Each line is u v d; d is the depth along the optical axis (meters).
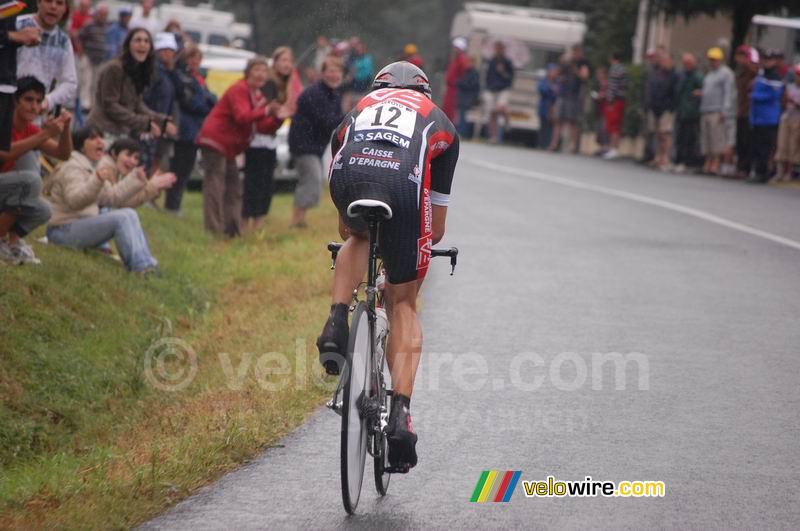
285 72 36.28
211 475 15.51
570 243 35.62
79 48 58.31
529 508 14.43
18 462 17.91
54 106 27.33
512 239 36.22
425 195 13.96
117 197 28.80
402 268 14.06
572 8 122.19
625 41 101.00
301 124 38.09
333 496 14.81
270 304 28.08
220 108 35.75
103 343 23.03
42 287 23.64
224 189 36.53
